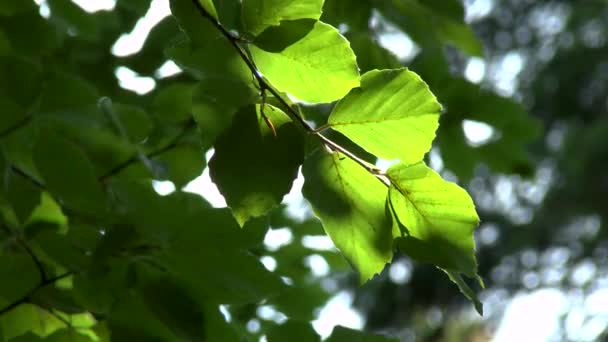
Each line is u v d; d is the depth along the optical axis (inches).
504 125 71.4
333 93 60.3
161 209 64.9
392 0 72.3
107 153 70.2
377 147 60.8
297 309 75.2
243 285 65.1
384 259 61.7
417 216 61.3
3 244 69.5
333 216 61.5
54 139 65.6
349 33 71.7
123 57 75.9
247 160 60.8
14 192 68.4
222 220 64.8
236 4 60.9
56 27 75.3
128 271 65.1
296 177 60.9
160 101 73.0
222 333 64.9
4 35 70.4
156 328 65.6
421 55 71.8
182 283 65.0
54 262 66.7
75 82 68.4
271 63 60.4
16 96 68.1
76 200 65.8
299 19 60.0
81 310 67.4
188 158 72.7
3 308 67.7
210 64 61.4
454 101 71.2
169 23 74.9
